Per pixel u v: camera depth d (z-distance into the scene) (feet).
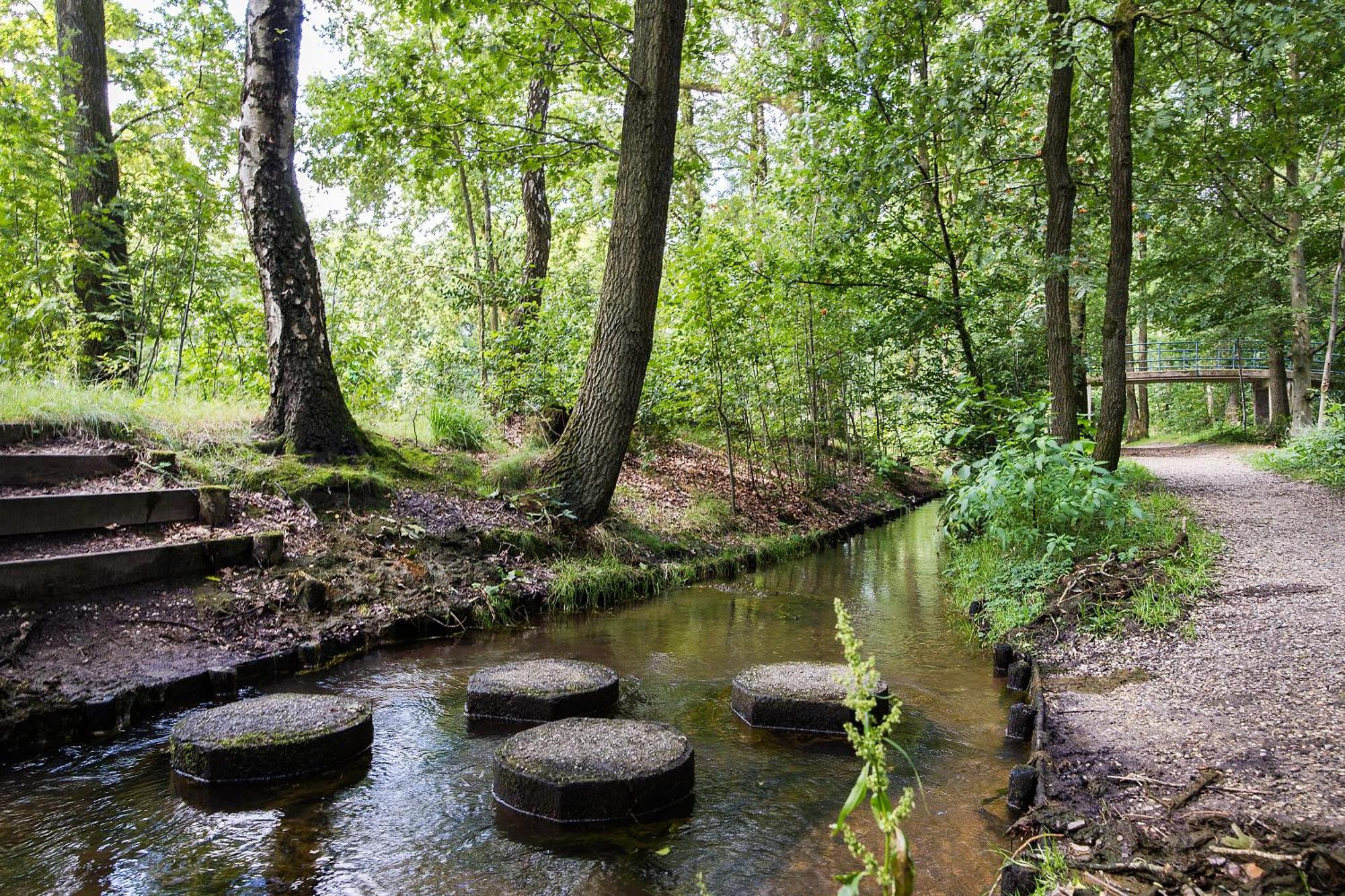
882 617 23.09
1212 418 127.95
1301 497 36.32
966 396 34.24
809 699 14.37
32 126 27.55
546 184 44.45
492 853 9.86
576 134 40.81
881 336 40.81
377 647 18.80
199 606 16.85
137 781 11.75
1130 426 134.41
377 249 61.21
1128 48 29.32
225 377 31.01
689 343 35.60
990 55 28.60
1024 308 43.37
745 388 38.70
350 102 31.35
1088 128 36.63
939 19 35.45
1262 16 26.55
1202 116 33.88
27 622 14.16
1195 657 15.58
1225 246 59.52
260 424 23.68
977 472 28.86
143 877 9.15
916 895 8.68
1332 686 13.12
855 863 9.61
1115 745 11.82
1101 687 14.78
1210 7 29.78
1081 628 18.44
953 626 21.99
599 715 14.93
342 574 19.95
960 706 15.34
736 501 37.60
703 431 47.67
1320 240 66.69
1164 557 21.95
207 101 42.50
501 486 27.22
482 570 22.84
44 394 20.38
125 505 17.65
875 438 59.26
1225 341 92.84
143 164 45.68
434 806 11.18
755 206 45.88
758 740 13.85
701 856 9.80
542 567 24.47
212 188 29.78
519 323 38.55
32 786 11.51
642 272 27.25
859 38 37.09
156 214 29.09
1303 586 19.52
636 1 26.84
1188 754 11.19
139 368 27.96
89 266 28.19
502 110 40.09
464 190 47.80
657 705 15.58
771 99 61.77
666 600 25.38
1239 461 60.59
